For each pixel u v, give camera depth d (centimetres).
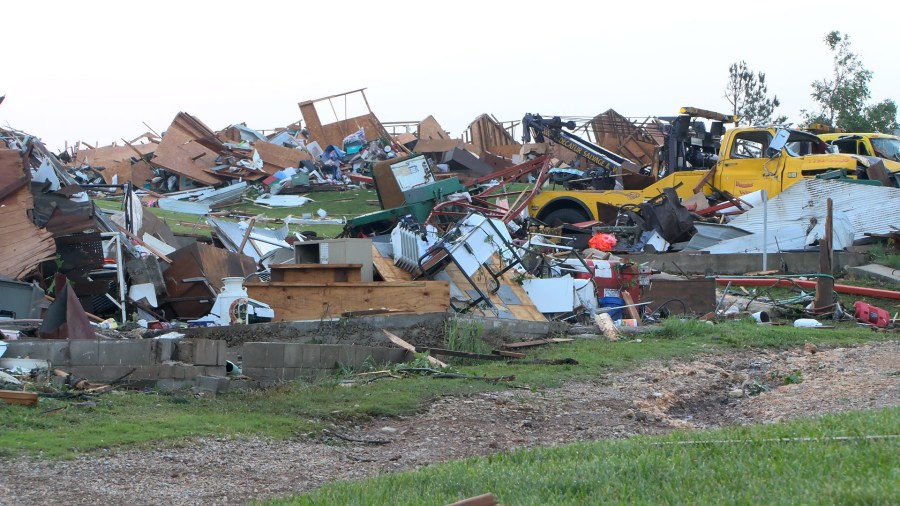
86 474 823
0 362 1155
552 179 3200
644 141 4625
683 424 1174
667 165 2944
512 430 1098
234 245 2258
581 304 1923
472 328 1585
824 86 6431
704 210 2717
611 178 3052
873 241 2477
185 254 1839
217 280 1877
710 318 1964
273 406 1129
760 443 827
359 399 1180
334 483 815
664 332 1783
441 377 1338
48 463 843
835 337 1811
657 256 2420
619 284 2012
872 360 1548
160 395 1156
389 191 2420
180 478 834
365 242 1728
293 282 1670
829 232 2092
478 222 1827
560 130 3222
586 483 720
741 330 1808
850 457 737
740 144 2791
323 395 1188
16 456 854
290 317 1653
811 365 1552
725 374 1488
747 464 750
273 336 1509
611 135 4653
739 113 6881
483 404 1208
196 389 1184
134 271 1784
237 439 982
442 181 2392
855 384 1341
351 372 1335
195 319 1806
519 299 1878
